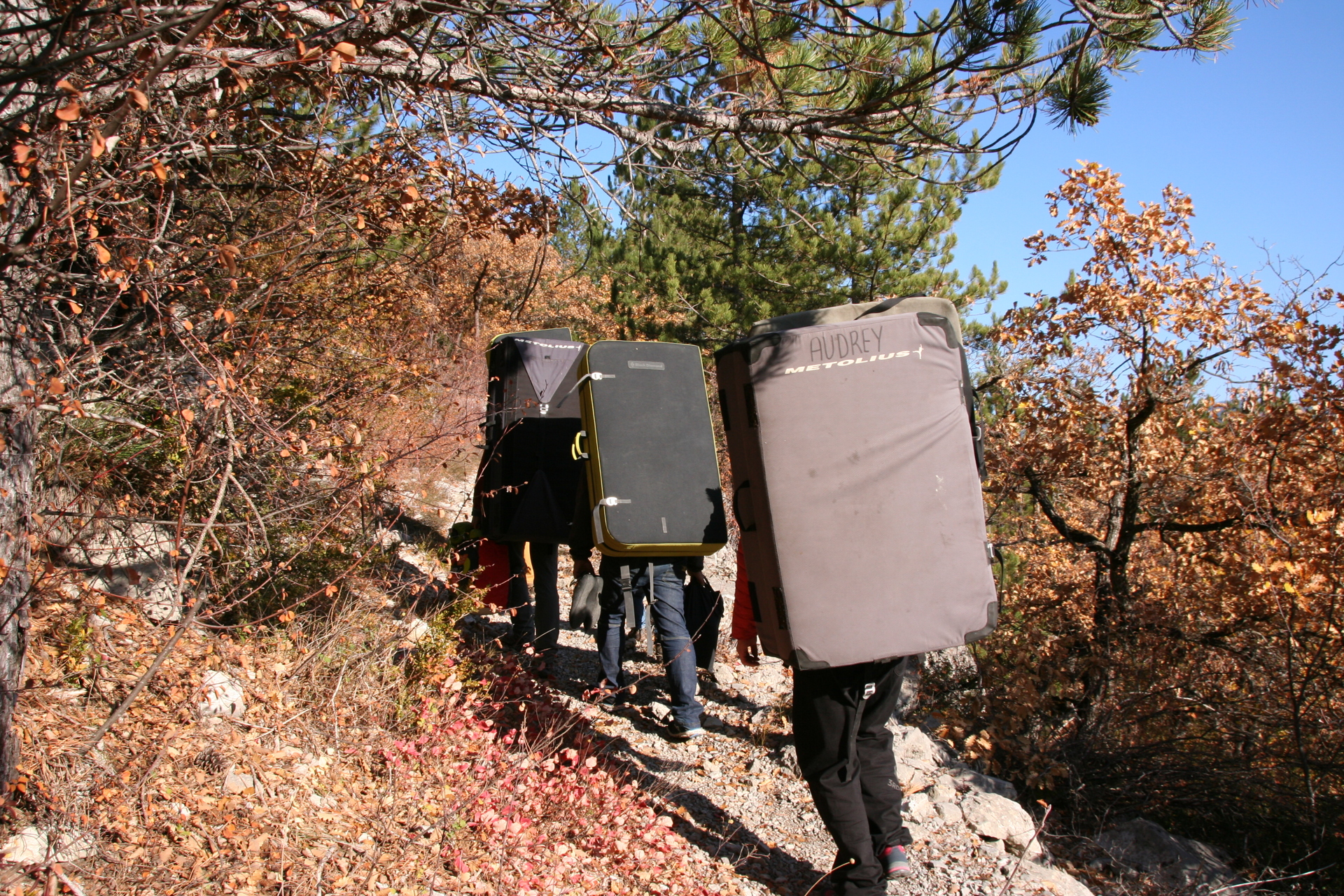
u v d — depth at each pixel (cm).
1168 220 760
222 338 334
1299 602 596
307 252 393
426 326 625
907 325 352
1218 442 759
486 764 410
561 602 798
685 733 525
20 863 249
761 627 364
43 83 226
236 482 339
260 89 314
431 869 322
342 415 458
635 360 556
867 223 1441
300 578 449
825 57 406
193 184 396
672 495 533
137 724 329
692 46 399
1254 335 721
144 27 221
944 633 338
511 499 604
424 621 513
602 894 347
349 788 361
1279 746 611
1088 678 751
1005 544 872
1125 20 348
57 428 346
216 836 295
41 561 319
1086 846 479
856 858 350
